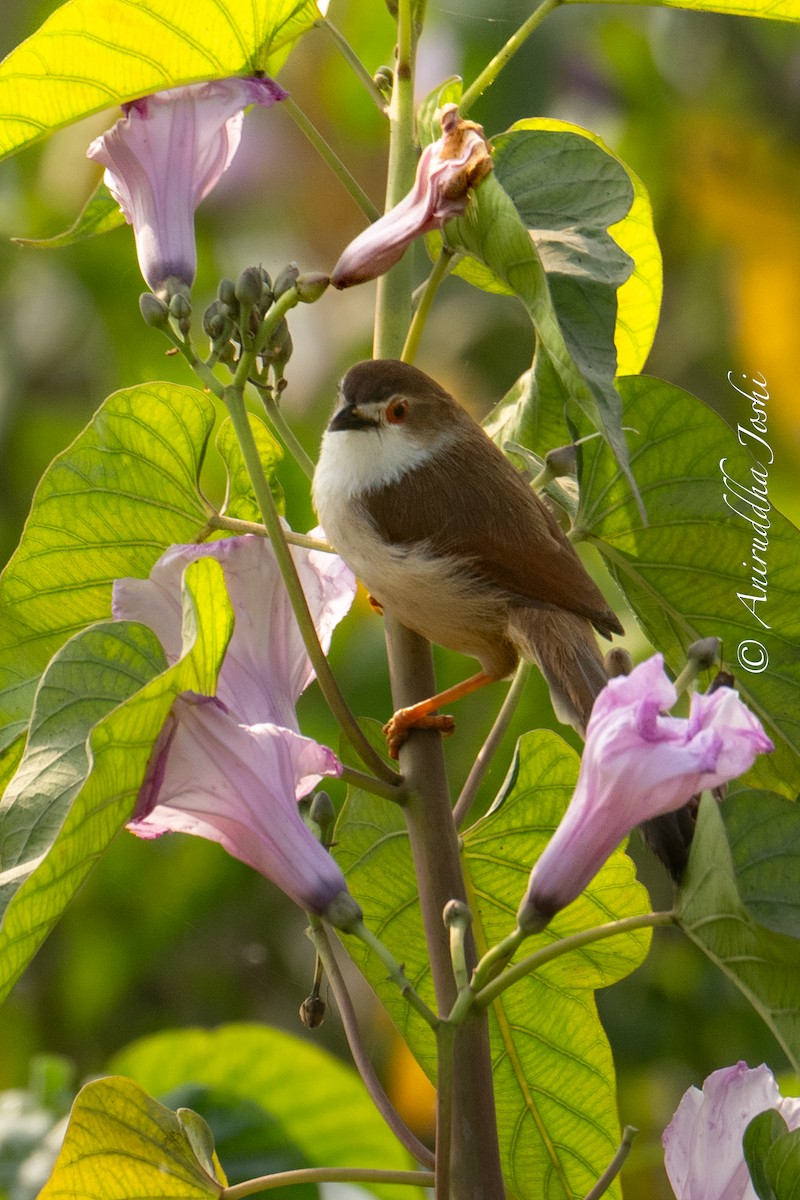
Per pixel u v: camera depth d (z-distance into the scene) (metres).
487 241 5.11
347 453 7.33
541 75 11.76
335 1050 11.92
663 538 6.42
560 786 6.18
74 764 4.75
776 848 4.67
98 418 6.14
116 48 5.48
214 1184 5.40
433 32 12.31
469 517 7.09
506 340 12.64
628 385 6.23
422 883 5.46
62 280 13.18
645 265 7.22
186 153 5.75
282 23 5.48
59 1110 8.52
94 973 11.66
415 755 5.61
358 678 10.84
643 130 12.76
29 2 12.82
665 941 11.09
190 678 4.66
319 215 13.64
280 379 5.67
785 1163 4.59
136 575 6.41
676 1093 11.02
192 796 4.83
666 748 4.39
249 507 6.68
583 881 4.53
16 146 5.82
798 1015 4.67
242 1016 11.99
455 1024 4.45
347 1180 5.29
